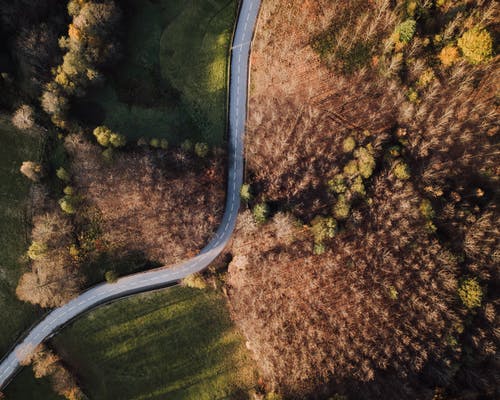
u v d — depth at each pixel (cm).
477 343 7362
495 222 7469
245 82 8788
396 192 7794
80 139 8538
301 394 7962
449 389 7381
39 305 8681
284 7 8419
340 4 8094
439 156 7681
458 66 7388
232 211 8869
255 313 8481
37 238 8456
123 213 8769
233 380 8725
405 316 7694
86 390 8644
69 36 8381
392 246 7850
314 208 8244
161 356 8794
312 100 8344
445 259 7581
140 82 8906
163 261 8844
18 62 8600
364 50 8012
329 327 7988
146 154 8594
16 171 8875
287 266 8362
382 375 7644
